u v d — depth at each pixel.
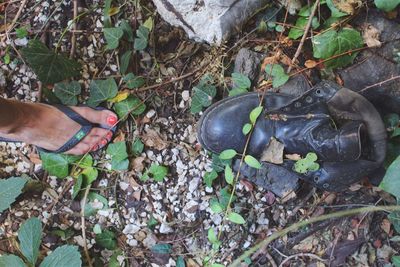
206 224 1.05
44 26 1.09
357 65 1.00
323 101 0.95
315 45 0.99
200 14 1.01
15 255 1.01
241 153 0.99
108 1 1.06
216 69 1.05
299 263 1.03
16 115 0.95
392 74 0.98
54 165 1.06
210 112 0.99
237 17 1.02
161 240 1.05
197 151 1.05
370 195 1.02
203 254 1.04
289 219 1.04
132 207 1.06
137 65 1.07
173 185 1.06
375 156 0.95
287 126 0.95
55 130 1.02
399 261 0.95
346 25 1.00
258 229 1.04
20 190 1.00
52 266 0.96
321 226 1.03
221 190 1.04
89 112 1.04
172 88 1.07
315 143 0.92
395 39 0.98
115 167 1.05
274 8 1.04
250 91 1.02
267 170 1.02
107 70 1.08
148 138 1.06
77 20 1.09
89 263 1.04
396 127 0.99
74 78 1.08
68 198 1.07
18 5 1.11
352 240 1.02
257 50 1.04
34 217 1.00
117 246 1.06
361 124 0.89
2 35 1.10
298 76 1.01
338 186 0.97
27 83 1.08
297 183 1.02
